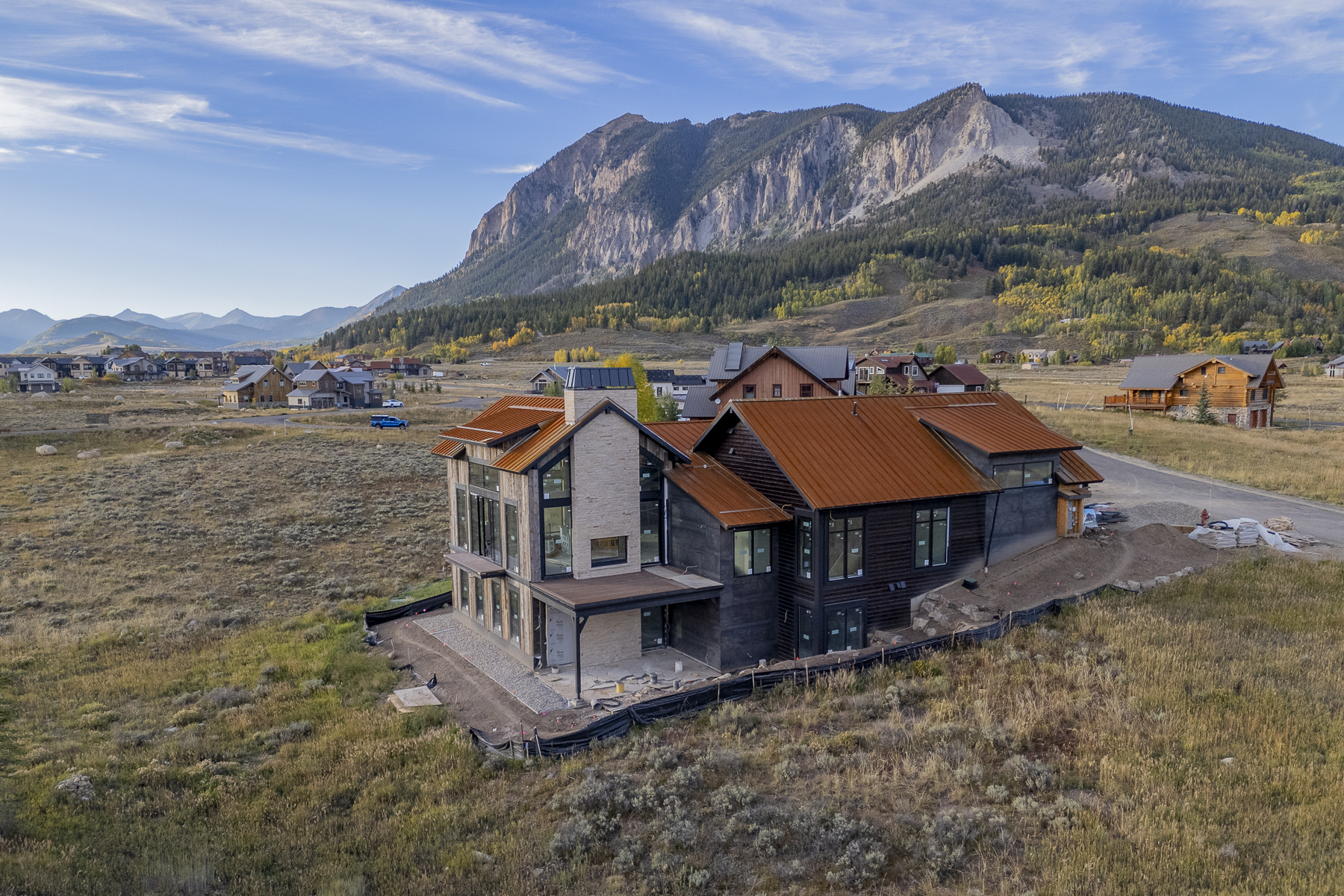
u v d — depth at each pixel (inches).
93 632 1188.5
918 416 1249.4
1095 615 941.8
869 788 597.0
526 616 1063.0
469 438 1171.3
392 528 1873.8
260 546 1700.3
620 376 1085.8
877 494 1063.6
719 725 758.5
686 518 1116.5
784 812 570.9
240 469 2396.7
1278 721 653.3
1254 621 915.4
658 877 511.2
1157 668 775.1
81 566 1533.0
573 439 1059.3
